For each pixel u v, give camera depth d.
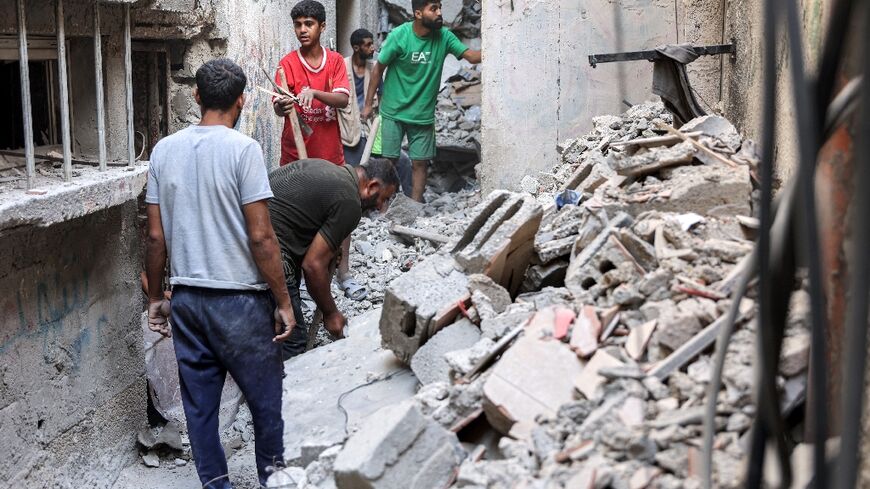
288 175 4.89
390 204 8.52
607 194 3.84
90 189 4.12
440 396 3.00
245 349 4.05
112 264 4.70
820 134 1.52
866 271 1.28
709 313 2.72
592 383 2.65
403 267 7.45
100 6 4.93
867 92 1.25
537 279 3.80
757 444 1.72
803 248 1.74
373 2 12.84
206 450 4.15
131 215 4.89
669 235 3.24
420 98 9.23
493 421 2.78
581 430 2.46
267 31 8.27
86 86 5.15
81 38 5.08
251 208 3.98
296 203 4.85
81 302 4.40
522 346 2.85
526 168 7.63
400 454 2.55
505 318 3.19
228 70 4.11
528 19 7.42
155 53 6.55
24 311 3.93
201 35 6.72
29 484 3.96
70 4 4.35
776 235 1.74
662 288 2.95
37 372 4.04
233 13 7.05
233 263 4.04
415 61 9.09
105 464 4.62
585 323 2.90
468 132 11.50
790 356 2.41
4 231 3.58
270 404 4.09
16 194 3.78
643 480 2.24
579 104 7.47
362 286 7.07
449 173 11.34
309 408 3.80
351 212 4.87
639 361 2.73
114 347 4.73
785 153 3.67
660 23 7.19
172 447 4.98
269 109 8.33
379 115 9.45
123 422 4.84
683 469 2.26
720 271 2.98
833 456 1.61
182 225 4.04
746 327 2.65
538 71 7.48
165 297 4.62
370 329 4.36
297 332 5.27
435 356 3.38
